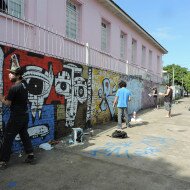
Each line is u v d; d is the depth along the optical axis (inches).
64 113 321.7
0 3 299.3
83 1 469.7
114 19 613.0
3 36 289.3
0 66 222.5
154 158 240.7
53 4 382.6
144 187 174.2
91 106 395.5
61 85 313.6
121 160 231.6
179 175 198.4
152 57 988.6
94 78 402.6
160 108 773.9
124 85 391.9
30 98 261.6
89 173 197.5
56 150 257.9
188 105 962.7
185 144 300.4
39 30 336.8
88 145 281.4
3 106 226.2
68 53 399.9
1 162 202.7
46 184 175.3
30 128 263.1
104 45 589.9
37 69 270.1
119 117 387.5
